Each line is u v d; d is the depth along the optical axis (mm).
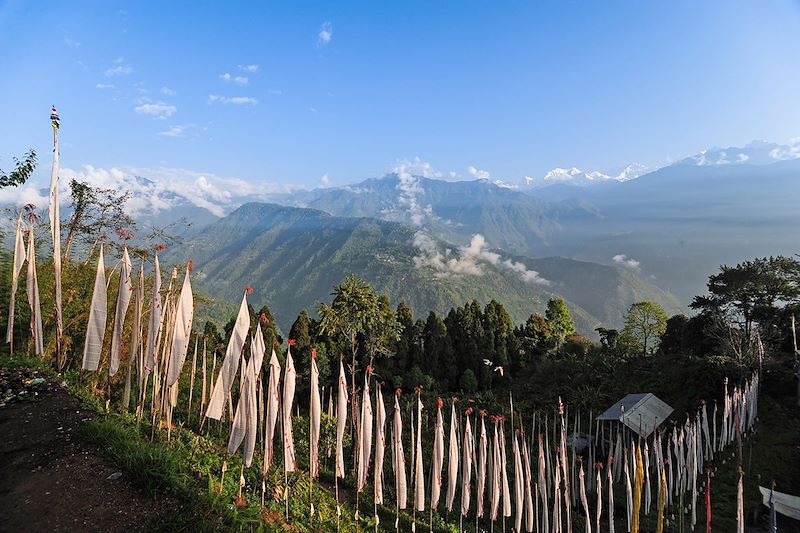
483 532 22406
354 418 24641
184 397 24984
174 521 9609
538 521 23469
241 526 10344
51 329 19766
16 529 8984
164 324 18281
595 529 25234
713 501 26281
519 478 21984
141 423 16031
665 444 32906
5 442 12086
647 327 64125
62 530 9055
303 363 46562
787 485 26953
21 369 17266
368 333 47594
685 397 38688
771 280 45500
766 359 39625
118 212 25219
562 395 44156
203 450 16656
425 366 51500
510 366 56875
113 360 14062
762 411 34969
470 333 56562
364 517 18719
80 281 21250
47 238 22109
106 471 10984
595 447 33500
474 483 28328
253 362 13461
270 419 14117
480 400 42688
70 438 12391
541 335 64750
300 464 22688
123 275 14133
